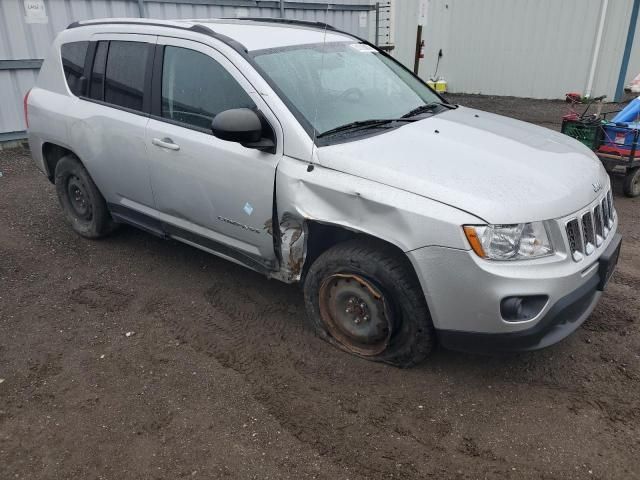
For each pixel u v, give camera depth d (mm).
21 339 3668
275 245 3506
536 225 2818
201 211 3846
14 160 7746
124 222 4719
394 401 3061
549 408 2996
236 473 2607
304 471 2613
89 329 3775
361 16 12109
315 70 3764
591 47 11500
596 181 3305
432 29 13906
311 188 3188
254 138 3262
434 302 2928
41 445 2797
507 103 12281
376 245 3182
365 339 3328
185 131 3801
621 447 2725
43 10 8023
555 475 2572
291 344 3572
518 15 12367
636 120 6410
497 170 3068
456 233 2762
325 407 3023
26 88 8195
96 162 4504
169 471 2625
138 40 4168
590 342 3543
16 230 5398
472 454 2701
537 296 2793
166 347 3566
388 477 2572
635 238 5254
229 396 3119
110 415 2992
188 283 4355
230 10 10070
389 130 3508
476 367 3334
